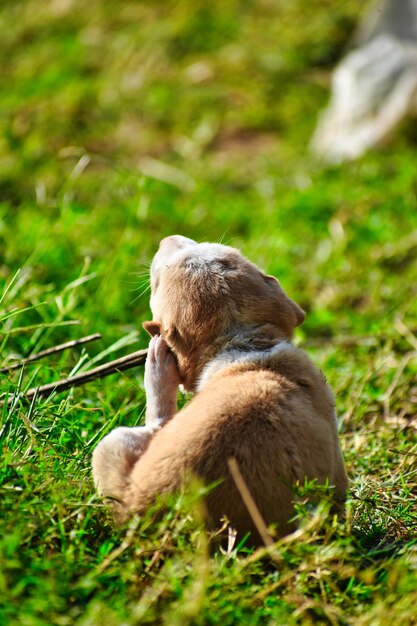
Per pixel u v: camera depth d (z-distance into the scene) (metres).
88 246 12.13
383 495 7.09
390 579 5.19
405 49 18.98
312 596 5.34
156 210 15.11
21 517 5.29
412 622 5.01
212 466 5.52
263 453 5.57
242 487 5.38
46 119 20.03
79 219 12.97
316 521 5.26
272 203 15.81
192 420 5.75
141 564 5.18
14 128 19.55
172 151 19.45
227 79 22.38
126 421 7.79
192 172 17.89
